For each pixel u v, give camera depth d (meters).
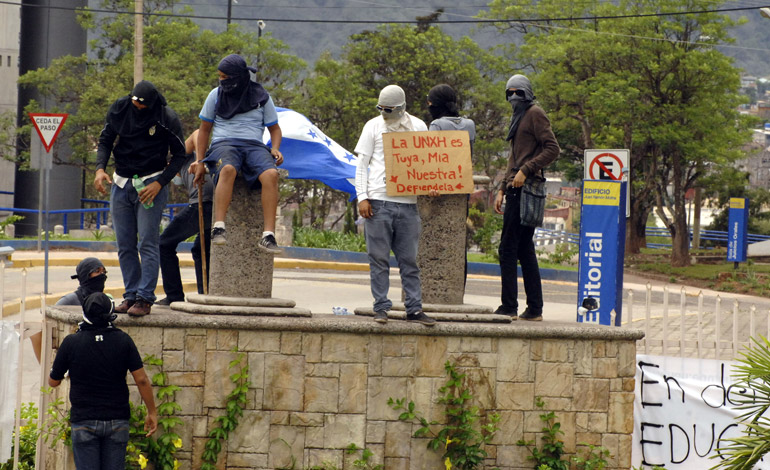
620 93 65.44
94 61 75.19
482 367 14.80
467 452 14.53
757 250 76.50
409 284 14.58
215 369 14.30
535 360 14.91
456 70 81.25
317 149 31.06
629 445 15.09
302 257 49.16
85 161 69.25
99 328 12.85
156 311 14.75
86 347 12.70
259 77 79.00
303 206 78.69
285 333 14.42
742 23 66.44
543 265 52.34
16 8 92.25
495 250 56.56
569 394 14.96
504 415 14.84
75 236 54.91
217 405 14.30
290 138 30.61
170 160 14.54
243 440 14.40
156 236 14.36
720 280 56.88
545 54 70.75
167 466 14.07
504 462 14.88
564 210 155.12
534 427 14.91
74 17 70.94
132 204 14.42
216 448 14.27
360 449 14.56
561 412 14.95
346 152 32.62
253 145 14.54
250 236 14.92
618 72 68.75
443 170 14.55
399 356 14.63
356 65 82.62
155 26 75.88
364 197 14.30
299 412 14.46
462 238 15.38
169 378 14.22
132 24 76.31
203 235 15.10
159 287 34.19
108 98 66.56
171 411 14.12
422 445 14.70
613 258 18.14
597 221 18.19
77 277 14.60
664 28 66.31
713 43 66.38
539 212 15.42
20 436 15.81
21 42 71.56
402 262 14.59
